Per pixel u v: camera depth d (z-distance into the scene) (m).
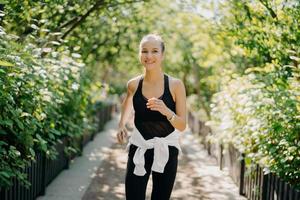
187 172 7.93
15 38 4.89
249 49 6.00
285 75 5.43
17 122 4.14
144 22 10.39
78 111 7.48
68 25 7.66
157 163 3.47
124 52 10.39
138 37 10.34
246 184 6.22
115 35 9.64
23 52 4.78
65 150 7.03
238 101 6.44
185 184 7.00
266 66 6.00
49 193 6.00
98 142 11.36
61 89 6.10
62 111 6.71
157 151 3.48
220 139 7.71
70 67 5.52
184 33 12.43
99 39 9.45
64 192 6.09
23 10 5.87
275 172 5.02
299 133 4.79
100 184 6.84
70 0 6.99
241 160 6.37
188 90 18.25
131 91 3.78
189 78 17.73
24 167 4.64
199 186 6.88
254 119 5.49
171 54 14.51
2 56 4.15
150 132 3.54
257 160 5.69
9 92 4.20
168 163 3.52
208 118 12.19
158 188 3.56
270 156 5.11
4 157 4.30
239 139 6.41
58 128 6.57
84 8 7.32
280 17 5.56
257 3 6.01
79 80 7.00
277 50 5.60
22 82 4.43
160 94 3.53
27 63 4.65
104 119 15.30
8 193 4.42
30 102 4.52
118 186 6.79
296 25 5.41
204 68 13.95
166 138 3.53
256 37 5.84
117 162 8.84
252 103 5.41
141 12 9.91
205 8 8.09
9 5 5.71
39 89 4.83
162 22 11.09
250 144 5.97
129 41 10.24
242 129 6.09
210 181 7.24
